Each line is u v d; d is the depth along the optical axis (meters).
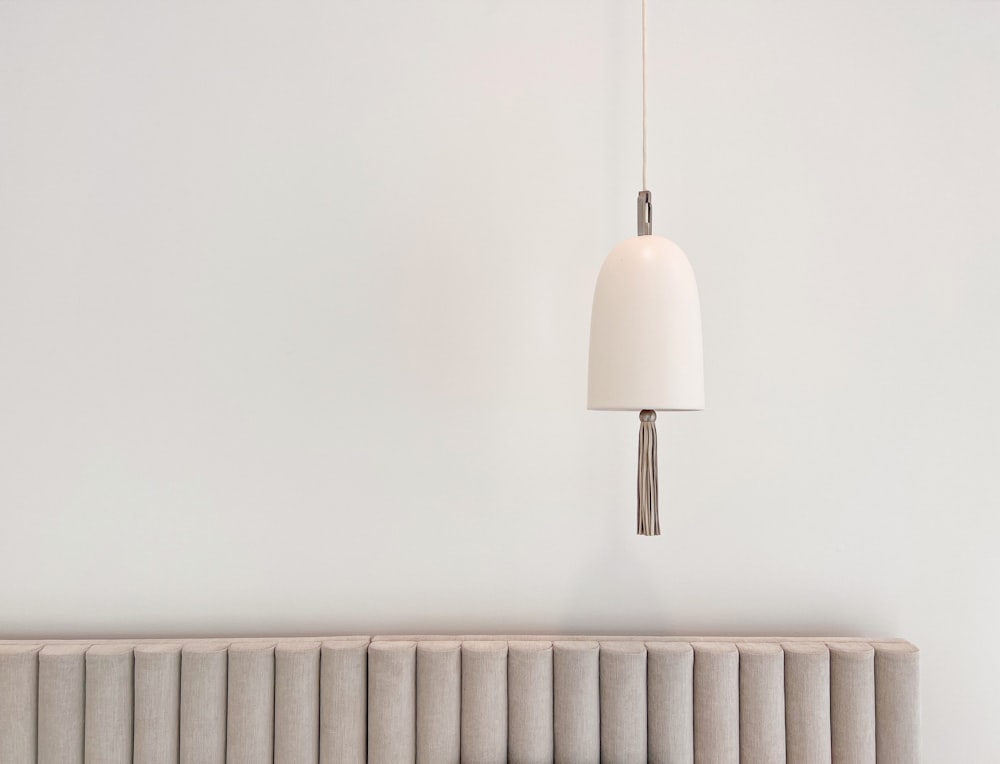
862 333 1.48
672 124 1.49
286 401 1.48
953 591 1.46
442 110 1.49
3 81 1.48
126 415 1.47
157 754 1.33
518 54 1.50
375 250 1.49
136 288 1.47
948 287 1.48
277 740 1.34
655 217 1.48
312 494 1.48
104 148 1.48
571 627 1.47
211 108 1.49
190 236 1.48
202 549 1.47
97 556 1.46
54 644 1.38
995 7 1.49
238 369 1.48
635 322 1.04
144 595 1.46
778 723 1.32
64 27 1.48
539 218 1.49
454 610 1.47
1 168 1.47
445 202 1.49
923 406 1.47
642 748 1.32
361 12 1.50
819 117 1.49
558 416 1.48
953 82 1.49
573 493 1.48
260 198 1.48
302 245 1.48
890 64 1.49
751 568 1.47
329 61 1.49
